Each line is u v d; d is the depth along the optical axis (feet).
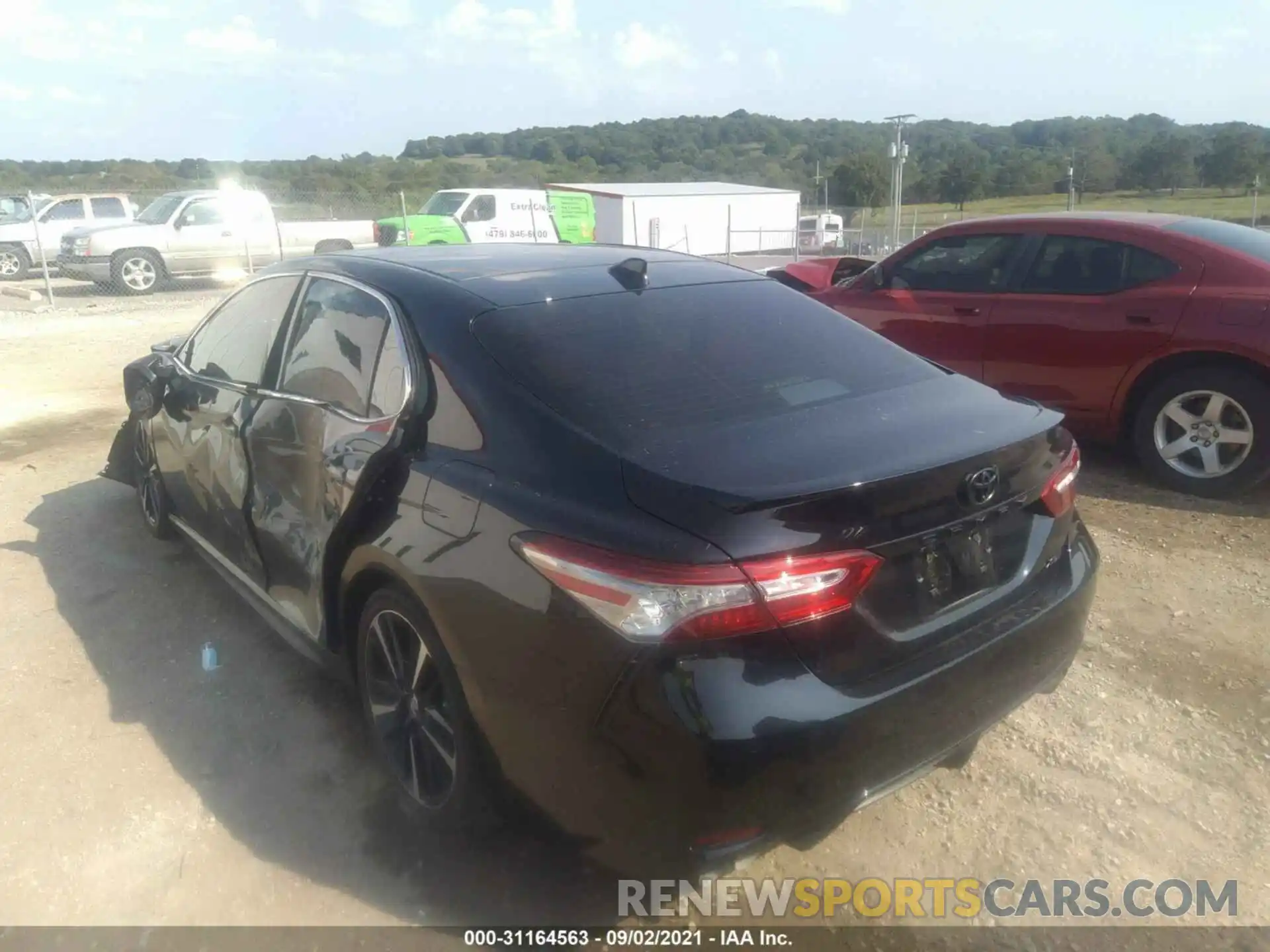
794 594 7.24
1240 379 17.47
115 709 11.83
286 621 11.71
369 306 10.69
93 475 20.85
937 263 21.56
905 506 7.78
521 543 7.82
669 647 7.09
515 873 9.12
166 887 8.97
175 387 14.35
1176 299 17.99
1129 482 19.24
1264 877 9.06
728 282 11.81
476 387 9.05
